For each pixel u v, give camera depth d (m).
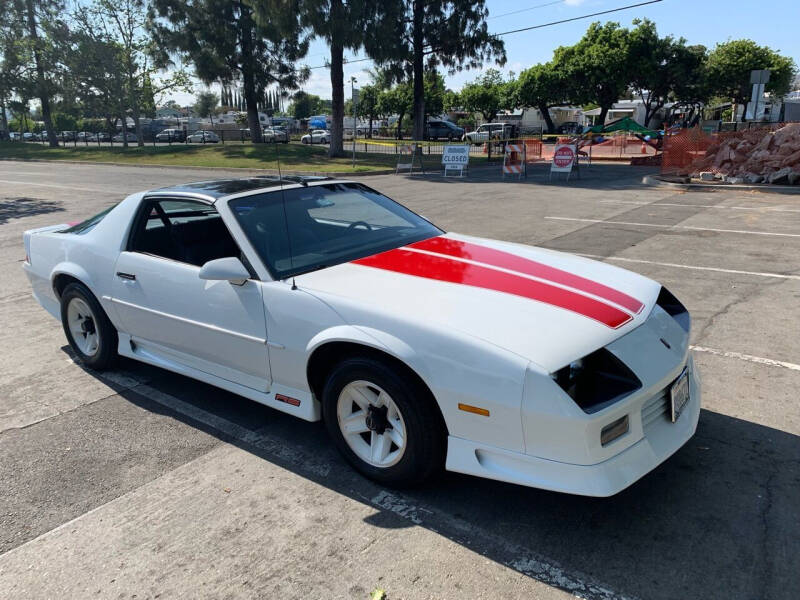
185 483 3.20
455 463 2.74
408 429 2.86
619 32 43.81
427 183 19.25
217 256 3.69
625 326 2.82
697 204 12.72
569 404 2.44
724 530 2.71
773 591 2.35
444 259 3.53
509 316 2.78
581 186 17.25
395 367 2.85
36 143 52.94
